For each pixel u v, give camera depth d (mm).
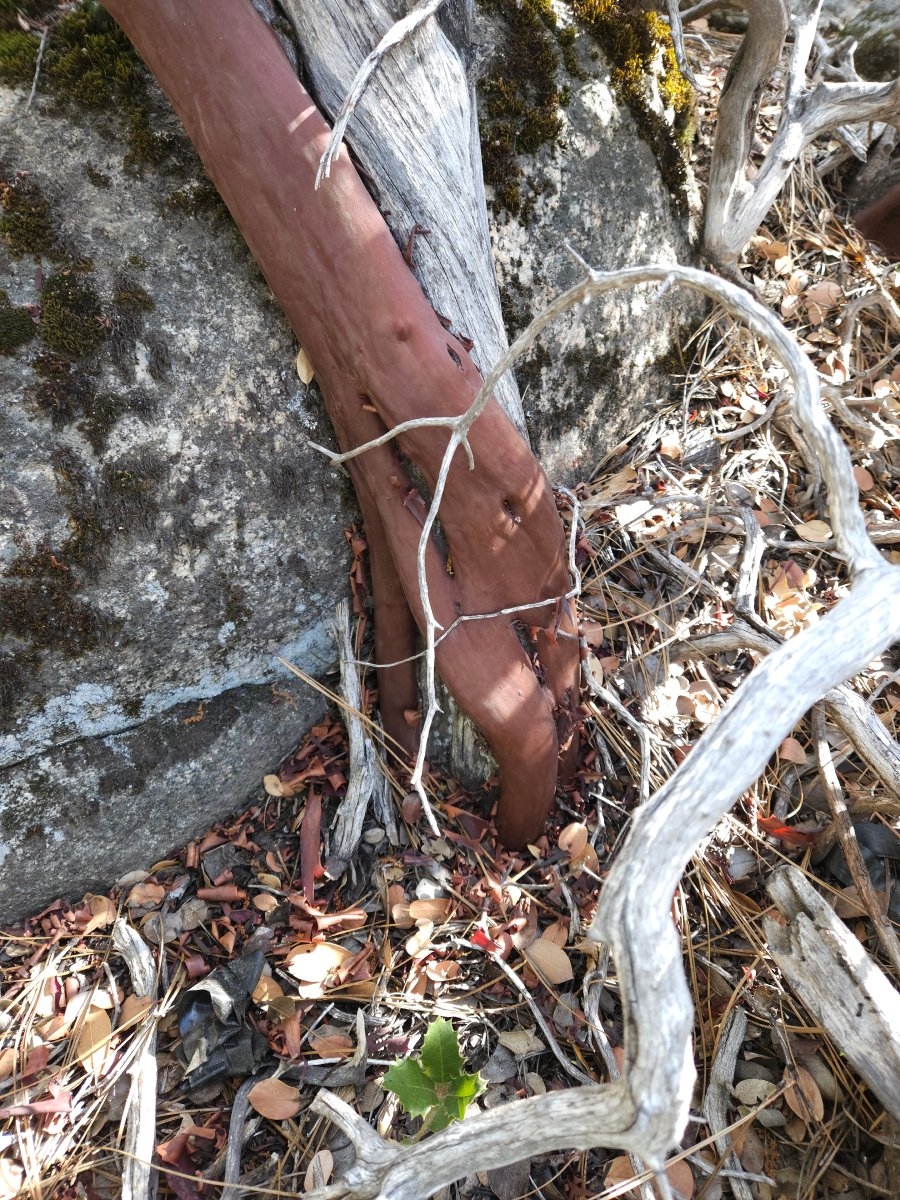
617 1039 602
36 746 612
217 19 507
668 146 801
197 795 673
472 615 608
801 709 351
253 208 539
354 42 549
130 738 646
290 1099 573
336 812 686
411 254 569
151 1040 586
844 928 537
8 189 536
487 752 686
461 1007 612
